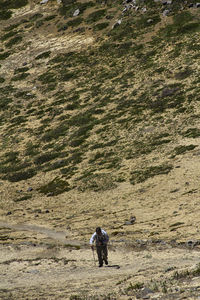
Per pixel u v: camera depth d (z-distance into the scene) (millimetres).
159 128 87125
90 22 159000
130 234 47469
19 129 109438
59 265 37500
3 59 156750
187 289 18453
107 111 104625
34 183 80562
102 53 138625
